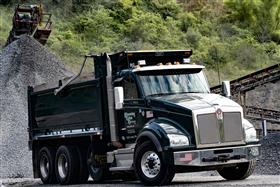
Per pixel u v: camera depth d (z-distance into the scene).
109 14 104.50
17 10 63.97
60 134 25.11
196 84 21.05
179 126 18.69
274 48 106.44
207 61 93.62
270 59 102.00
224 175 21.41
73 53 85.56
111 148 22.27
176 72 20.95
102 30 98.38
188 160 18.19
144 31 99.38
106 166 22.38
